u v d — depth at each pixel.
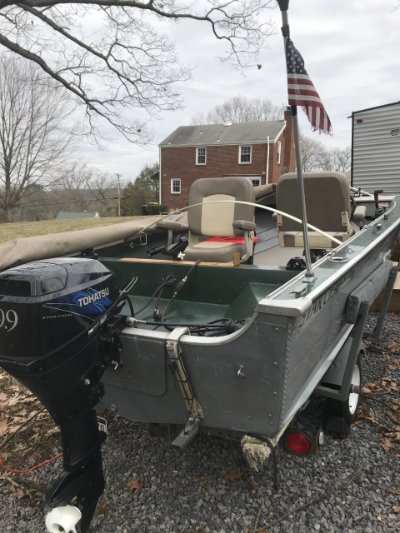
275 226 5.61
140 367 1.88
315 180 3.62
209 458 2.49
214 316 2.72
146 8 10.09
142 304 2.96
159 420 2.03
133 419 2.10
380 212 4.09
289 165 29.28
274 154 26.47
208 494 2.22
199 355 1.70
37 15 10.30
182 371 1.75
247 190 3.70
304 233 1.84
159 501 2.18
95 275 1.78
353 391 2.75
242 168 26.98
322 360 2.21
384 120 8.14
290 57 1.63
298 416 2.34
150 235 4.24
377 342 4.07
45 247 2.91
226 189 3.80
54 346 1.55
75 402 1.67
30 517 2.14
